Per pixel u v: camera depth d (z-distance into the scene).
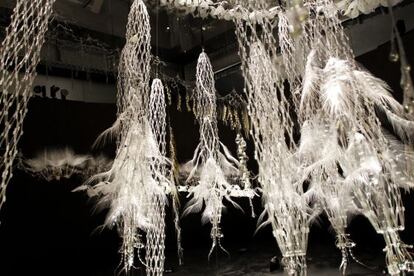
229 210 5.04
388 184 1.66
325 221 4.18
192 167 4.34
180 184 4.29
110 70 4.59
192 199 4.43
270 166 1.89
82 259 3.91
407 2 3.27
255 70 2.02
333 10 2.09
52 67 4.24
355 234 3.73
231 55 4.86
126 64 2.35
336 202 2.01
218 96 4.89
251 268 3.43
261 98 1.97
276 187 1.87
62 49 4.30
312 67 2.01
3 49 1.79
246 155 4.32
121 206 2.39
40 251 3.70
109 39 4.51
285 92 2.30
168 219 4.62
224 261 3.84
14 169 3.57
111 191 2.99
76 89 4.45
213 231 3.70
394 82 2.91
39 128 3.76
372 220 1.69
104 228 3.99
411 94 1.21
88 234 3.95
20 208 3.60
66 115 3.95
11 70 2.01
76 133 3.97
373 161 1.66
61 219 3.82
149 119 2.62
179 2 2.71
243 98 4.79
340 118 1.76
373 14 3.48
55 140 3.84
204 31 4.68
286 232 1.84
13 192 3.56
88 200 3.90
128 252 2.42
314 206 2.19
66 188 3.86
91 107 4.11
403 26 2.73
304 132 2.00
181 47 4.89
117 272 3.55
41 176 3.73
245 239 5.08
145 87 2.36
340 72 1.78
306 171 2.00
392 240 1.64
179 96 4.69
